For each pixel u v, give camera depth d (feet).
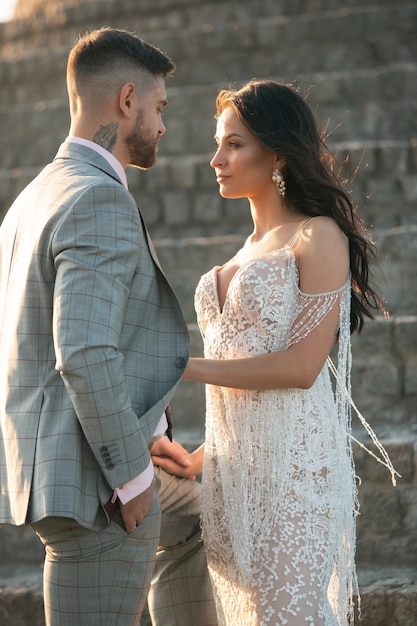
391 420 13.85
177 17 25.61
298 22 23.36
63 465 7.29
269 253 8.58
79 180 7.63
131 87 8.18
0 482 7.68
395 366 13.89
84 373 6.97
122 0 26.14
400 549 11.96
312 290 8.34
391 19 22.98
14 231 7.94
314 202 8.65
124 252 7.37
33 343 7.53
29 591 11.20
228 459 8.65
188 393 14.17
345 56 23.06
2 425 7.68
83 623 7.63
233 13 25.30
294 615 8.02
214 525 8.79
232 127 8.79
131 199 7.62
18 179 19.66
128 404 7.19
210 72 23.57
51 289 7.48
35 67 24.99
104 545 7.54
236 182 8.85
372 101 20.72
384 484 12.16
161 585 9.49
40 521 7.47
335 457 8.52
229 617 8.80
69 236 7.31
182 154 21.09
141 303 7.76
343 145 18.45
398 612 10.69
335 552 8.45
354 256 8.70
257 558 8.30
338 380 8.64
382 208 17.94
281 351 8.32
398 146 18.13
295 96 8.72
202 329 9.34
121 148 8.29
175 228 19.04
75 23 26.66
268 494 8.34
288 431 8.39
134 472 7.24
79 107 8.25
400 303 15.39
